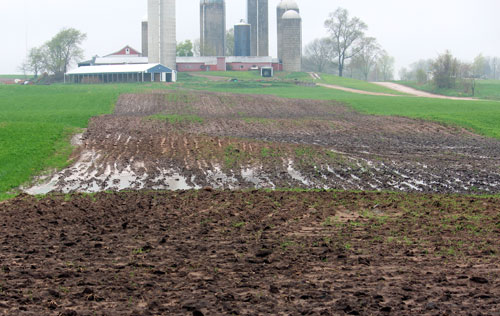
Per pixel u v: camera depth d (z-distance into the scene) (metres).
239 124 57.00
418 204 22.70
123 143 42.03
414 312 10.05
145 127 53.09
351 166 34.47
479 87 139.12
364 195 24.94
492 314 9.87
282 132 52.22
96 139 43.62
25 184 29.41
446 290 11.44
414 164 35.22
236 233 17.48
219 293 11.11
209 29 173.88
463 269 13.18
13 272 12.70
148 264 13.50
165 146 40.81
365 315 9.91
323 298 10.89
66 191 27.69
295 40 166.88
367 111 69.00
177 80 133.25
